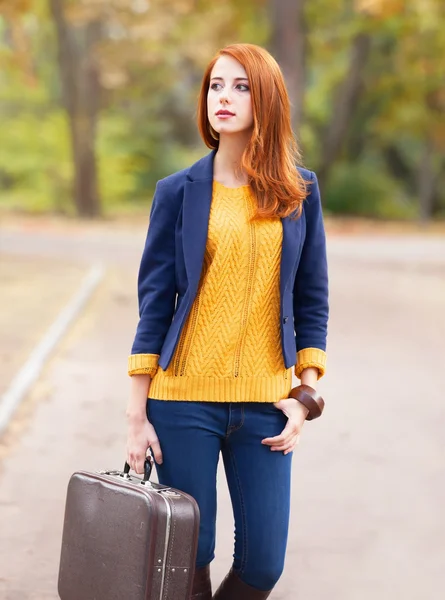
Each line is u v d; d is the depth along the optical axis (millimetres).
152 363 3789
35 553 5383
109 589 3576
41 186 41594
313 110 45062
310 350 3955
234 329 3727
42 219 35562
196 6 33969
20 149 41844
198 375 3742
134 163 45125
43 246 23453
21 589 4902
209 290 3709
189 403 3748
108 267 19469
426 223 40094
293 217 3748
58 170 41469
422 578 5176
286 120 3754
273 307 3787
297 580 5102
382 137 46219
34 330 12047
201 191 3709
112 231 29219
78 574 3715
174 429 3766
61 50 35906
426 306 15633
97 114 37500
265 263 3709
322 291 3963
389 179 46281
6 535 5641
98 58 35281
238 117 3711
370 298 16375
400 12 29688
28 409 8508
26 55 29938
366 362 10906
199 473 3770
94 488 3691
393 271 20844
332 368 10539
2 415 8000
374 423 8258
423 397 9281
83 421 8148
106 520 3611
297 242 3756
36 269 18750
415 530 5840
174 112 47875
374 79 41375
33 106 44000
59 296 15078
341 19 38094
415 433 7973
